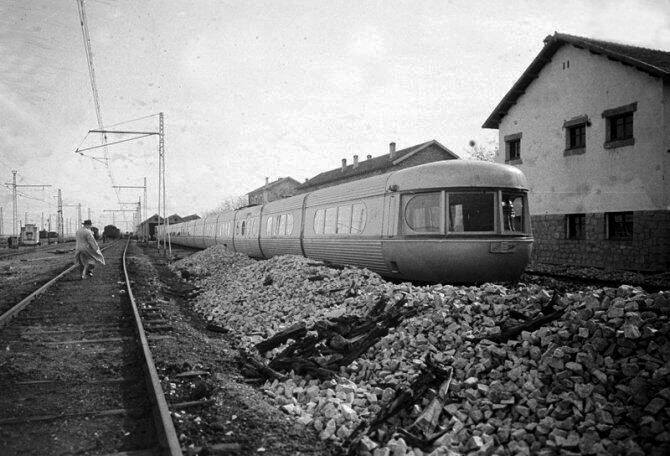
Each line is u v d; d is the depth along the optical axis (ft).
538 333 16.78
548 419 13.26
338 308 26.81
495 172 30.30
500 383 15.17
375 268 36.24
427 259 30.40
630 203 51.39
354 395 16.69
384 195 35.01
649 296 16.17
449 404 15.14
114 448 12.92
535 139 64.69
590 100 56.29
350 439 13.65
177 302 41.88
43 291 42.80
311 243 48.47
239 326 30.48
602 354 15.21
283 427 14.65
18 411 15.47
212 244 108.99
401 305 22.56
